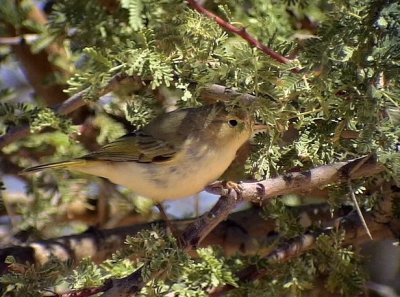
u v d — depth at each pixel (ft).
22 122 9.36
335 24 9.04
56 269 9.07
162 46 9.16
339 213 9.50
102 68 9.19
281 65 9.05
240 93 9.05
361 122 8.99
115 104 9.46
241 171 9.37
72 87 9.29
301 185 9.04
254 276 9.35
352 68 9.02
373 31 9.03
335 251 9.34
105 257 9.43
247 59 9.05
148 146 9.18
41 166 9.25
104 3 9.48
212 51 9.13
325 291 9.50
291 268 9.34
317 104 9.07
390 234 9.41
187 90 9.14
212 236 9.52
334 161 9.14
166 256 9.00
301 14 9.47
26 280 9.05
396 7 9.01
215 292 9.32
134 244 9.02
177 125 9.18
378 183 9.32
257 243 9.51
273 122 9.04
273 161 9.10
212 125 9.17
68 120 9.33
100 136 9.50
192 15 9.15
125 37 9.41
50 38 9.51
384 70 9.02
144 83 9.21
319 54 9.01
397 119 8.98
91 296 9.11
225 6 9.21
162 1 9.26
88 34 9.44
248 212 9.57
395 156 8.96
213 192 9.20
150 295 9.05
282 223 9.36
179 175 9.18
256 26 9.36
